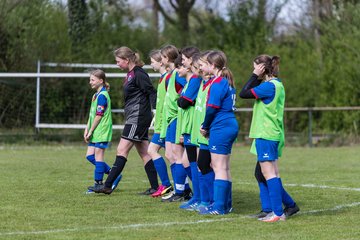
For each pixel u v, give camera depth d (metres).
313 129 47.12
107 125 20.34
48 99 45.16
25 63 45.41
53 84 45.06
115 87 44.56
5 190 20.25
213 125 15.89
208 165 16.53
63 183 22.27
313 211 16.83
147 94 19.33
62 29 46.88
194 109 17.19
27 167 27.72
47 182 22.50
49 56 45.69
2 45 45.06
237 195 19.83
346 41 47.81
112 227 14.35
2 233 13.59
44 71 45.53
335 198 19.25
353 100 46.72
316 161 32.41
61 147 39.72
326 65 47.94
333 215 16.20
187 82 17.44
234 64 48.19
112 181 19.22
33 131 44.47
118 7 55.88
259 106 15.37
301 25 54.81
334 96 47.44
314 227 14.53
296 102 47.75
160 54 19.28
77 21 49.50
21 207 16.97
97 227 14.33
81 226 14.45
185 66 17.25
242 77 46.62
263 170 15.42
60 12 47.88
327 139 45.28
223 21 57.12
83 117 45.47
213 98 15.62
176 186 18.52
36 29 45.62
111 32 53.47
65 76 41.41
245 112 45.72
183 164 18.25
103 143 20.28
